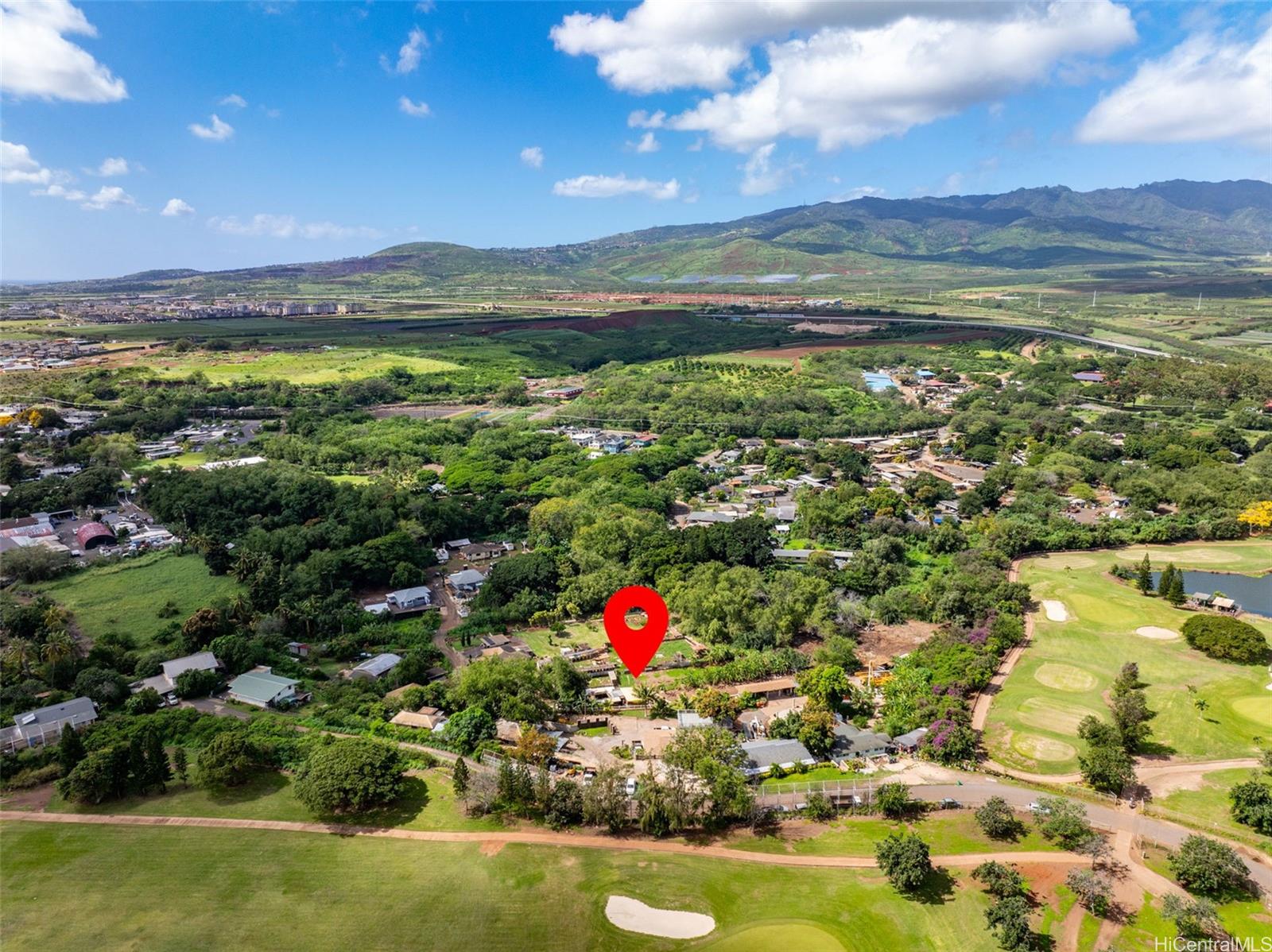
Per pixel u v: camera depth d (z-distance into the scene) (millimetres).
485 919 88125
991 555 199625
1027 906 88500
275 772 116125
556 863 97438
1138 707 124500
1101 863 97250
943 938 85875
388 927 87000
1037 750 122000
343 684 139250
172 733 122500
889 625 170500
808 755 119562
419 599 177250
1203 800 109375
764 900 91625
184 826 103750
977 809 107875
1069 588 186125
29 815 105688
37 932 85688
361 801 104125
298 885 93188
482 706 128625
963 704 131625
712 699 130000
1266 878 94062
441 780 114062
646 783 105938
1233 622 154375
